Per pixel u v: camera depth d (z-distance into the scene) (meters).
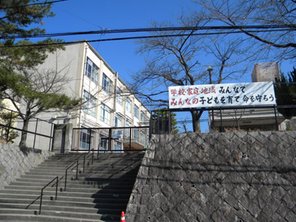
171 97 12.37
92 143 27.00
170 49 21.84
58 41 15.21
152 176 10.27
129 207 9.53
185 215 9.02
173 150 10.98
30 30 13.77
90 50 28.22
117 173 14.10
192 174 9.98
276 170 9.41
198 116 18.70
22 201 11.90
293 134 10.21
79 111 24.05
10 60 14.45
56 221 10.27
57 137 19.88
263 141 10.29
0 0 11.66
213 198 9.20
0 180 13.46
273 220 8.34
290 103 20.39
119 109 35.88
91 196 11.98
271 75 23.72
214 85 12.20
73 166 15.62
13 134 18.83
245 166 9.74
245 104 11.80
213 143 10.76
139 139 36.78
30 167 15.74
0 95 15.95
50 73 22.22
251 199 8.91
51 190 12.88
